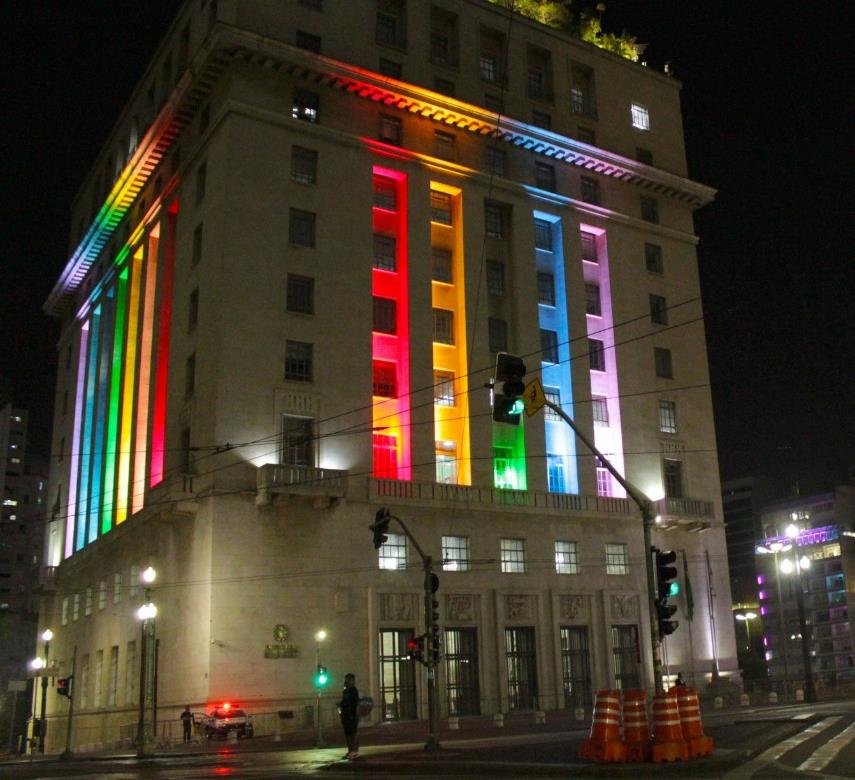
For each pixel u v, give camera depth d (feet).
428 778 58.44
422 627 150.61
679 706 58.90
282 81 163.43
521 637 161.17
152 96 201.87
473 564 158.20
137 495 179.63
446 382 168.14
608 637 168.66
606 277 193.47
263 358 149.07
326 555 145.18
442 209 178.91
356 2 175.32
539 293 184.14
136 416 183.83
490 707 153.28
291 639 138.92
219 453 141.08
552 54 200.95
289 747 107.65
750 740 67.00
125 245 207.72
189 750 112.27
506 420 60.70
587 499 173.27
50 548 235.40
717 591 186.91
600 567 172.35
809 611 397.39
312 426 150.82
